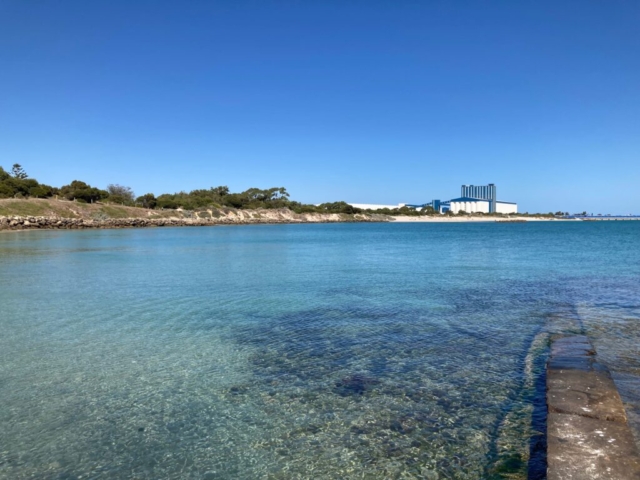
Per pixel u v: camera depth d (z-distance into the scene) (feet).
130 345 33.30
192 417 21.57
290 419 21.27
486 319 40.75
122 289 58.29
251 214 486.38
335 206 636.48
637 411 20.42
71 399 23.59
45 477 16.72
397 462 17.63
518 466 17.07
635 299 49.98
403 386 24.98
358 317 42.09
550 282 63.41
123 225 306.35
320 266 87.04
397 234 261.85
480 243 168.04
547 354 30.22
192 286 60.95
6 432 20.08
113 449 18.72
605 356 29.12
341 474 16.93
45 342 34.06
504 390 24.18
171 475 16.89
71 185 362.33
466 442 18.93
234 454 18.34
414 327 38.04
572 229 353.51
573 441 17.38
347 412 21.90
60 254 110.93
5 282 64.28
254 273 75.36
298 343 33.65
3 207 274.98
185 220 368.07
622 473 15.11
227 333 36.68
